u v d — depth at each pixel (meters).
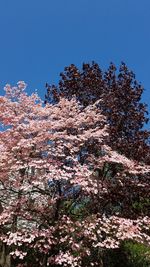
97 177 12.40
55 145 11.60
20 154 11.32
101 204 12.84
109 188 12.73
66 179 10.73
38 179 11.25
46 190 12.12
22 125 11.65
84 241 11.32
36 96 13.51
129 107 14.93
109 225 11.31
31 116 12.87
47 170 11.32
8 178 11.92
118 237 10.98
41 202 12.84
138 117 14.71
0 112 12.84
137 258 14.83
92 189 11.05
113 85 15.28
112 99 14.56
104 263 13.89
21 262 13.33
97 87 15.26
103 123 14.09
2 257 12.95
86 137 11.91
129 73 15.38
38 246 10.93
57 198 11.63
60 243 11.30
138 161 13.58
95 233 11.41
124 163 12.26
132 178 13.21
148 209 13.28
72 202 12.23
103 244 10.98
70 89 15.32
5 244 13.08
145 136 14.34
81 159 12.55
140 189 13.09
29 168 11.68
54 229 11.02
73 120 12.12
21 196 11.81
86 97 15.16
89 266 12.33
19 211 11.48
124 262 14.51
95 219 11.34
